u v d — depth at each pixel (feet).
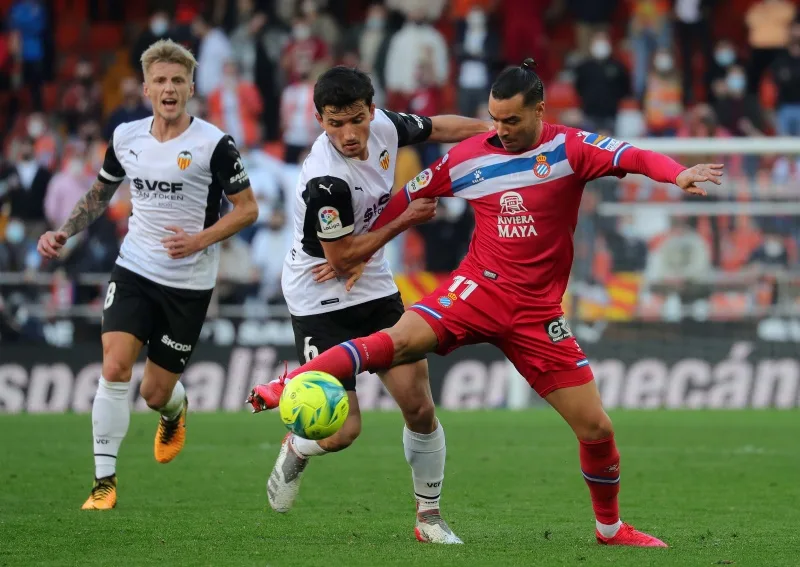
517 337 67.05
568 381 66.59
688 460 115.14
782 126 224.74
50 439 129.08
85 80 225.76
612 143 65.57
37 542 67.87
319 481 99.19
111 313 85.40
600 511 68.39
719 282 173.37
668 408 169.17
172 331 86.48
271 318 170.19
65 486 94.48
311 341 74.74
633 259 174.29
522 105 64.54
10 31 230.68
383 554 64.03
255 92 214.07
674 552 65.62
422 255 189.47
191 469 105.91
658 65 224.74
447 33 236.84
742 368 170.50
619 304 173.47
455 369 169.78
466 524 77.82
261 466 108.06
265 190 194.90
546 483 99.09
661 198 174.60
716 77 233.14
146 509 82.69
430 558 62.59
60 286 172.04
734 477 103.45
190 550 65.26
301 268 74.49
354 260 69.92
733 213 174.09
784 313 171.94
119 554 63.87
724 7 249.34
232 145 85.05
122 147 85.56
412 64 220.23
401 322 66.80
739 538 71.87
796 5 240.12
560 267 67.46
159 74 83.05
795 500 90.48
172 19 252.01
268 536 70.95
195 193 85.30
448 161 68.44
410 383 68.49
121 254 86.74
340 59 229.25
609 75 216.74
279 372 167.63
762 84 235.40
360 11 249.34
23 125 225.97
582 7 244.22
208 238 83.97
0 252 185.47
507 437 133.18
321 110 66.03
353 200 70.23
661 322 172.65
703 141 172.45
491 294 66.85
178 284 85.61
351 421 73.15
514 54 230.07
